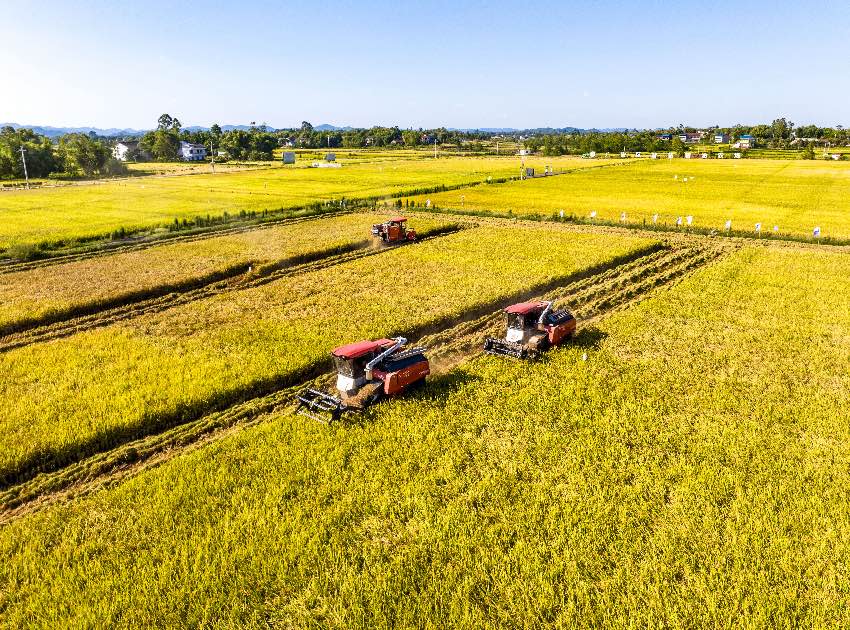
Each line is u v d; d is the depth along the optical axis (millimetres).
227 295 31703
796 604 9844
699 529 11883
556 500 12938
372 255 41719
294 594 10391
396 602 10164
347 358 17422
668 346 22812
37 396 18922
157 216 59562
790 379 19719
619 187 88125
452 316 27219
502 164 141375
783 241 45656
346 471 14211
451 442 15516
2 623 9984
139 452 16047
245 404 18719
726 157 167250
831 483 13422
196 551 11539
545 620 9672
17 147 116250
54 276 35906
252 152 178000
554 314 22641
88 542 11898
